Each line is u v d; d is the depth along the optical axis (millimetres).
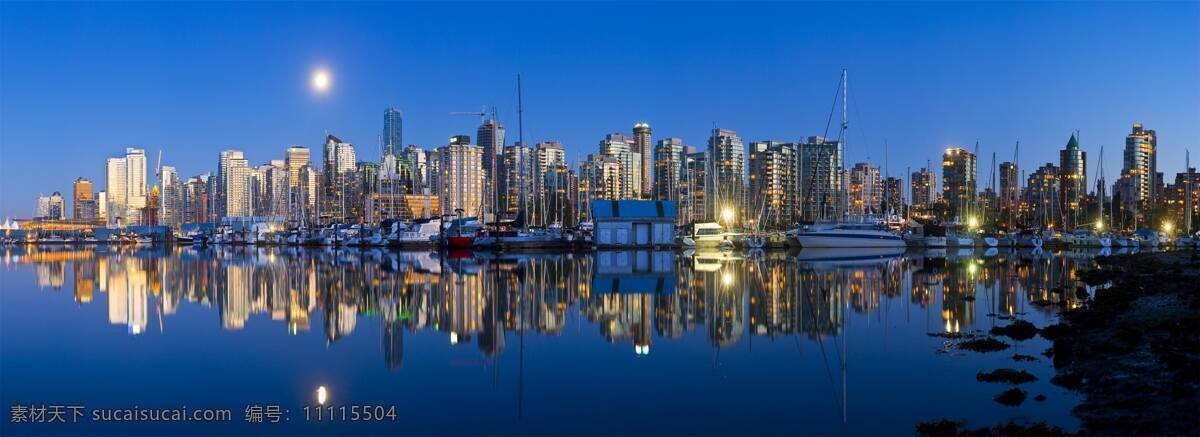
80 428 17594
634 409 18641
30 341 28875
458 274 64875
